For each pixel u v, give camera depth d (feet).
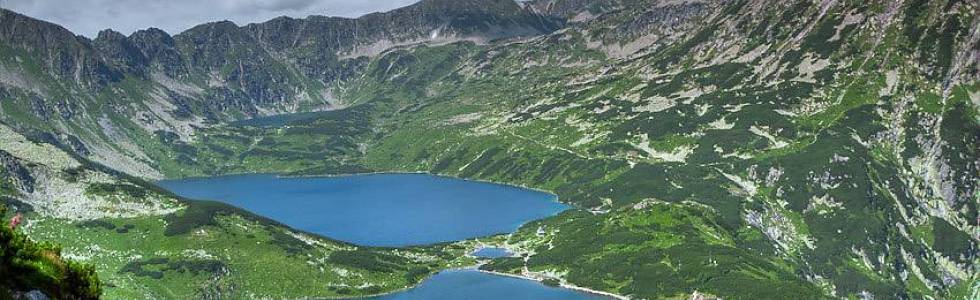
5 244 241.76
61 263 257.96
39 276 244.63
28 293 239.71
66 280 255.29
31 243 251.39
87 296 261.03
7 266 238.07
